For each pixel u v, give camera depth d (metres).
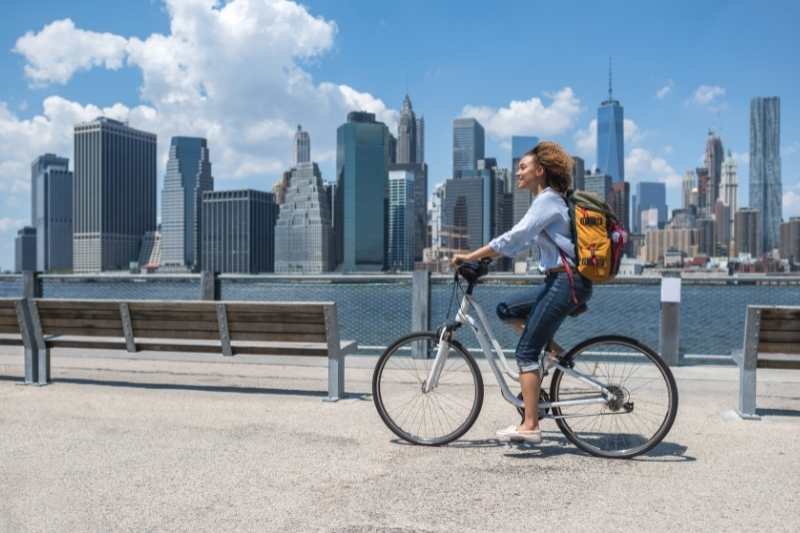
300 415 5.15
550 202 3.99
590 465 3.91
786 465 3.89
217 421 4.96
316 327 5.56
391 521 3.08
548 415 4.20
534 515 3.15
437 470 3.83
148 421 4.96
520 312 4.21
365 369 7.22
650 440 4.03
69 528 3.02
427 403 4.52
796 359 4.90
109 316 5.96
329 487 3.54
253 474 3.76
